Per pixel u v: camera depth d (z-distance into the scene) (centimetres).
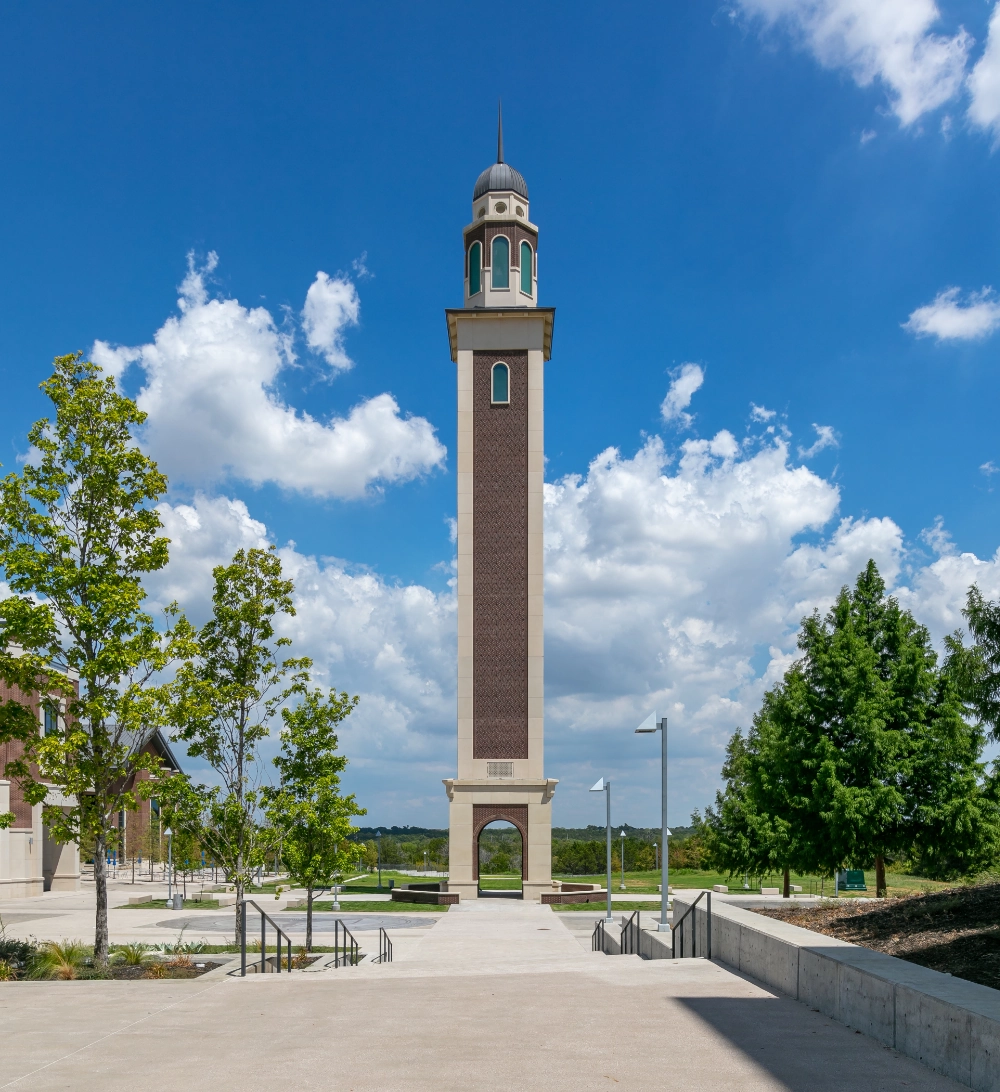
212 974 1702
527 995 1169
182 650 2158
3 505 2064
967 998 777
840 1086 741
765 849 3469
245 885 2547
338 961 2306
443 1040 920
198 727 2459
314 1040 931
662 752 2103
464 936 3244
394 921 3881
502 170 5619
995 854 2795
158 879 6856
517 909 4438
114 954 2158
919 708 2783
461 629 5166
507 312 5369
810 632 2975
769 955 1204
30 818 5266
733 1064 811
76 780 2023
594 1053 858
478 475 5309
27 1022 1043
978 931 1292
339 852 2581
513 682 5112
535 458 5309
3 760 5156
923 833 2767
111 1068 835
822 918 1677
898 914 1577
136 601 2081
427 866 8894
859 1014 930
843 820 2603
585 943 3002
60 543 2061
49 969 1852
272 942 2959
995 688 1350
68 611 2045
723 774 4547
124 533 2162
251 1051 890
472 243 5641
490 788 4994
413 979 1339
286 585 2584
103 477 2134
